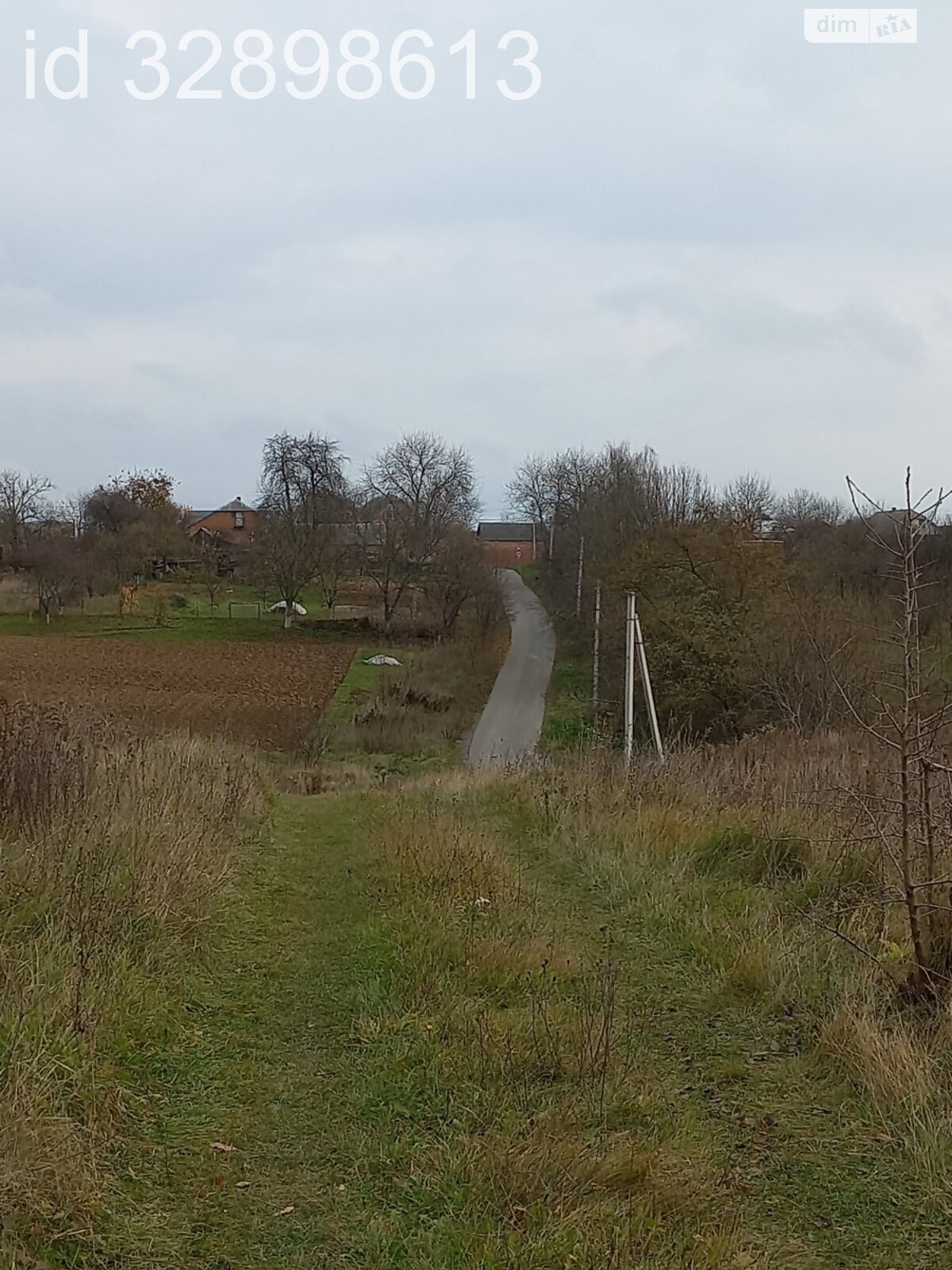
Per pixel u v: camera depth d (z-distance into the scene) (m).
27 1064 4.04
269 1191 3.77
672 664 30.00
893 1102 4.29
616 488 50.72
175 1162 3.94
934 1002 5.01
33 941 5.20
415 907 7.25
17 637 55.94
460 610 61.38
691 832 9.12
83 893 6.10
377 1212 3.63
